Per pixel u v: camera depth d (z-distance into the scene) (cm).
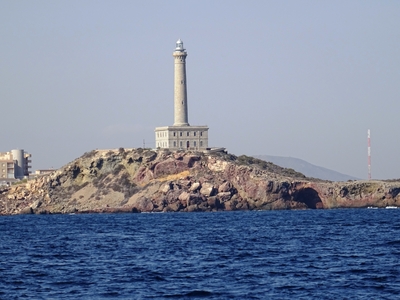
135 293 8806
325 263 11206
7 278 10038
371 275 9912
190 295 8644
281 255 12419
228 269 10681
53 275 10288
